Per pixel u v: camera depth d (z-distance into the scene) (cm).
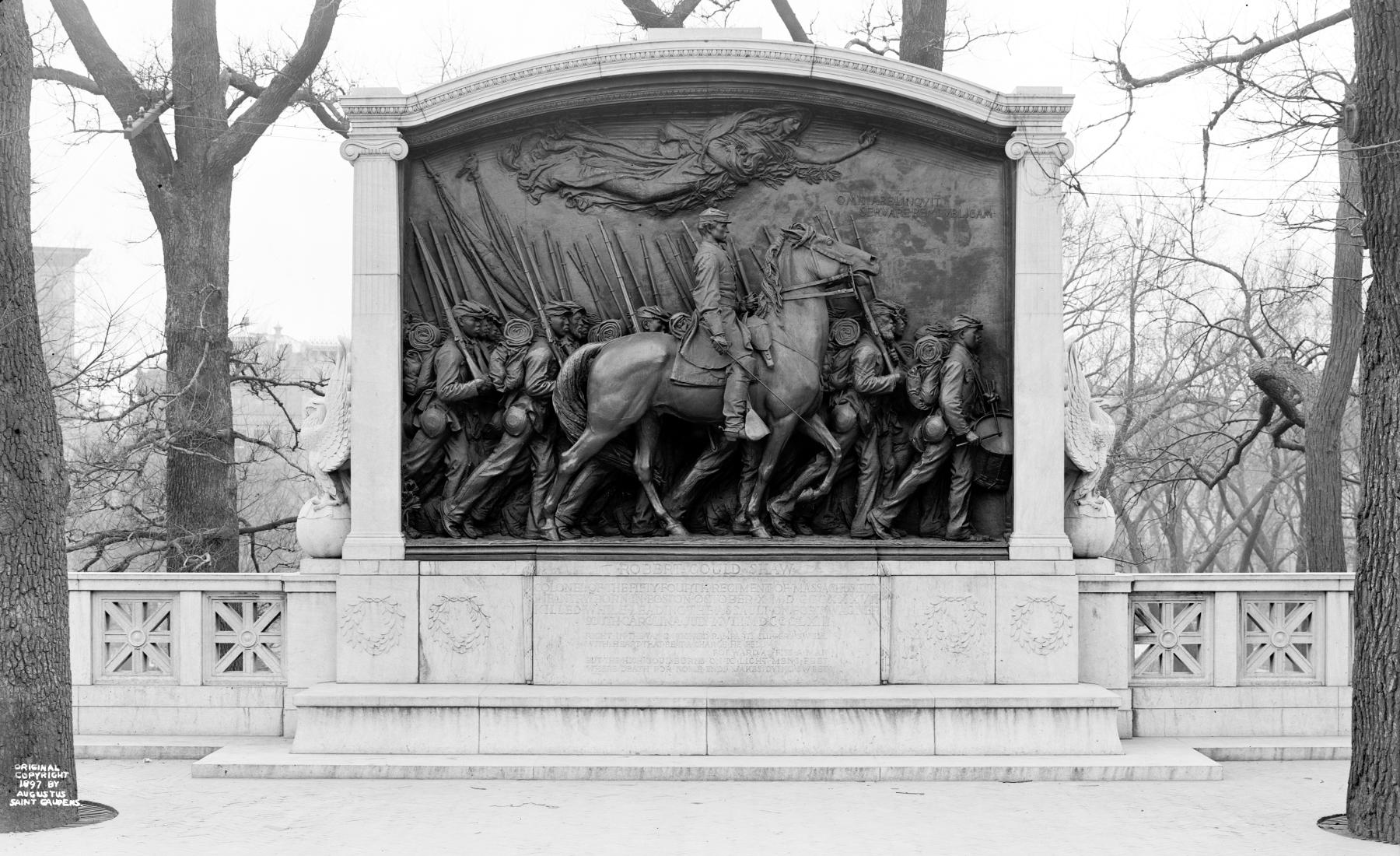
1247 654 1441
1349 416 3409
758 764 1272
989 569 1384
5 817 1101
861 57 1391
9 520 1124
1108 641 1412
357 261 1398
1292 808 1175
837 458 1405
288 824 1113
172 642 1437
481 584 1384
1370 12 1109
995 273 1427
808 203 1439
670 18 2367
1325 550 2252
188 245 2173
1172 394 3025
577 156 1441
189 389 2127
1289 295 2609
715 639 1380
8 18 1126
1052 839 1071
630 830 1091
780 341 1393
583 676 1378
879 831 1091
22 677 1120
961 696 1315
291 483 3797
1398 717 1077
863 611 1383
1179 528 4191
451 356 1407
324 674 1408
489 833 1081
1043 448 1392
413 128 1411
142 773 1312
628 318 1430
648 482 1407
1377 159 1103
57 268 2570
